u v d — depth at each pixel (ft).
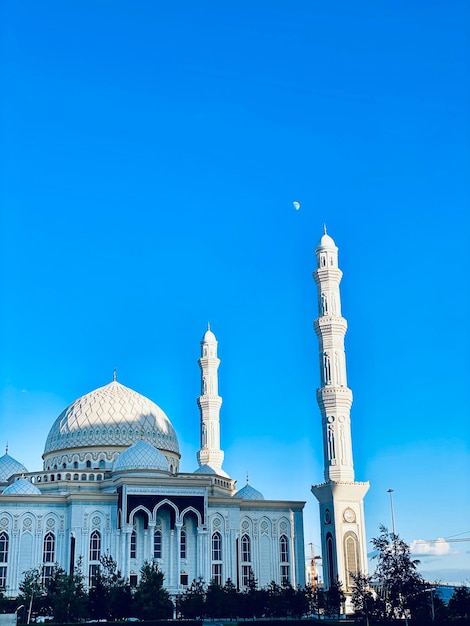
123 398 589.32
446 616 413.18
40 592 439.63
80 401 593.42
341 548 508.12
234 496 579.48
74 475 545.44
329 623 417.69
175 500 502.79
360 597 437.99
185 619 444.14
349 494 517.55
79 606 415.03
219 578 510.58
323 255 566.77
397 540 392.27
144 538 497.46
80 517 495.82
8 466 579.07
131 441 567.59
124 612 426.10
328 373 542.98
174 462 590.96
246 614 462.60
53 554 495.82
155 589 432.25
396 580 386.52
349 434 533.14
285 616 472.85
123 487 495.41
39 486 533.96
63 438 573.74
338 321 548.72
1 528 491.31
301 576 537.24
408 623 389.60
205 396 642.63
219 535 519.60
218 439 637.30
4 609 425.28
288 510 547.90
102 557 468.75
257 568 530.27
